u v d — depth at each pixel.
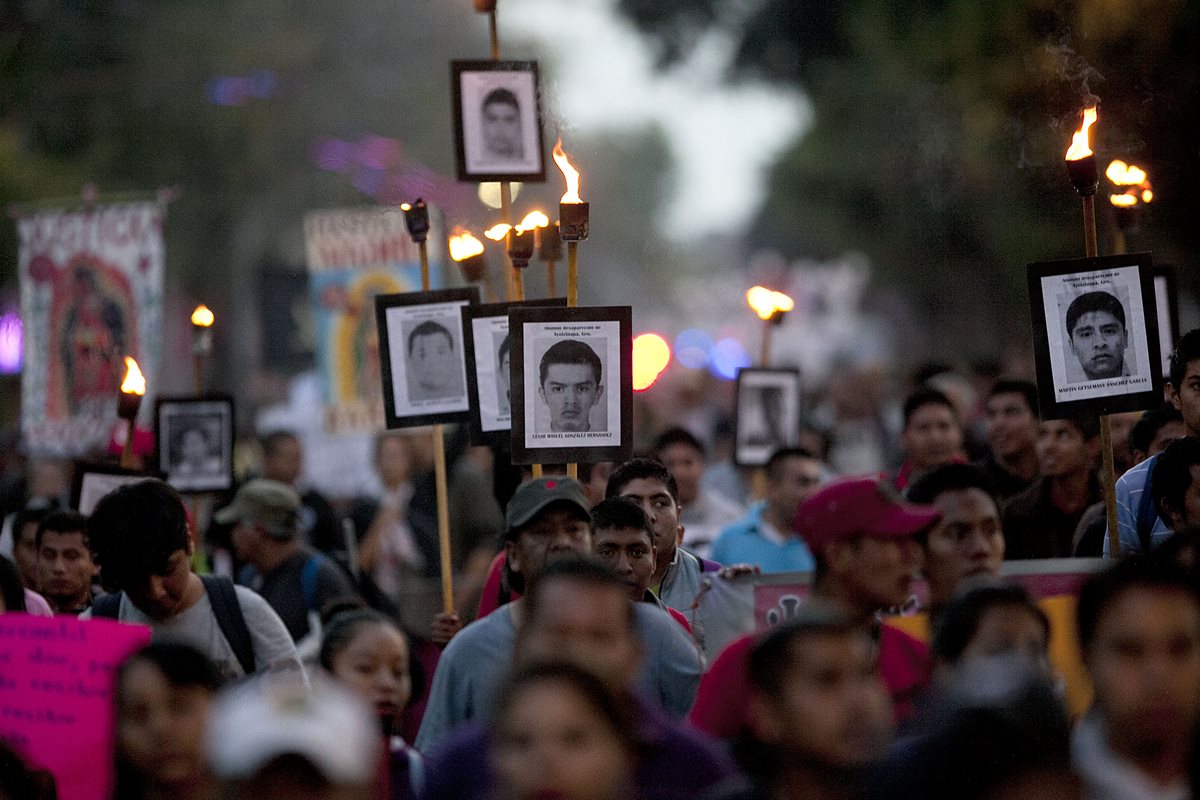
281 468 33.88
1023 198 56.81
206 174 83.94
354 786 10.04
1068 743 10.69
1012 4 47.62
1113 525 18.36
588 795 10.73
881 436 59.56
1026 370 54.59
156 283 30.23
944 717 10.77
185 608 18.09
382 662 15.29
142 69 81.06
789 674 11.74
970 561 16.78
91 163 77.50
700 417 63.41
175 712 13.28
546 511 17.02
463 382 21.03
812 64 97.62
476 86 22.20
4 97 70.44
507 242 21.33
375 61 89.12
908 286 96.94
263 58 83.12
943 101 65.69
